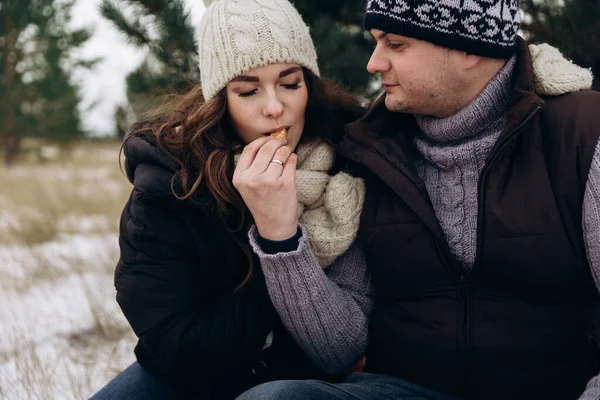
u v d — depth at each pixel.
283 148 1.79
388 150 1.81
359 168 1.95
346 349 1.87
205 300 1.94
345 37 3.00
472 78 1.74
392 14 1.69
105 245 5.34
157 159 1.89
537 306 1.69
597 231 1.58
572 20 2.70
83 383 2.96
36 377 3.01
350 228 1.86
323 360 1.90
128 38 3.49
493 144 1.73
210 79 1.91
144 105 3.31
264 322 1.89
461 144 1.76
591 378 1.65
